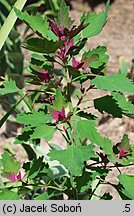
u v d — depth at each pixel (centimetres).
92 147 82
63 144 179
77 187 91
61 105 84
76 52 89
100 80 82
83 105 197
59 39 84
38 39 78
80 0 286
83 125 83
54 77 93
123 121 187
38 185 96
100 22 88
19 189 93
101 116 191
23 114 87
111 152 89
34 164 93
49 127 84
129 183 89
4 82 90
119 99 90
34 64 91
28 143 132
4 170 92
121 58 199
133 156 91
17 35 186
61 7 84
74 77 91
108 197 101
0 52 122
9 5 177
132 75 198
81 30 83
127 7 280
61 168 119
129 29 262
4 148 173
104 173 92
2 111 189
